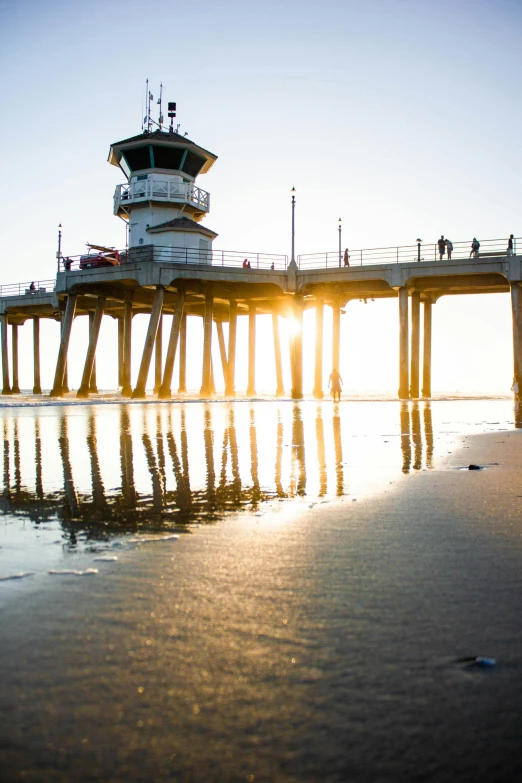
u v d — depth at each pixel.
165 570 4.90
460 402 48.00
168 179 55.78
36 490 8.94
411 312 55.09
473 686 2.95
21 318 77.56
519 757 2.42
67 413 29.89
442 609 3.96
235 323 62.34
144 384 49.69
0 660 3.27
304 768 2.37
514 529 6.19
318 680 3.03
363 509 7.36
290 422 23.75
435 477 9.88
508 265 43.78
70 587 4.48
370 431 19.59
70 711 2.77
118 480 9.88
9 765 2.40
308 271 49.12
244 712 2.75
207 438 17.09
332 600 4.16
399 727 2.62
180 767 2.38
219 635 3.58
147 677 3.07
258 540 5.89
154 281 48.75
